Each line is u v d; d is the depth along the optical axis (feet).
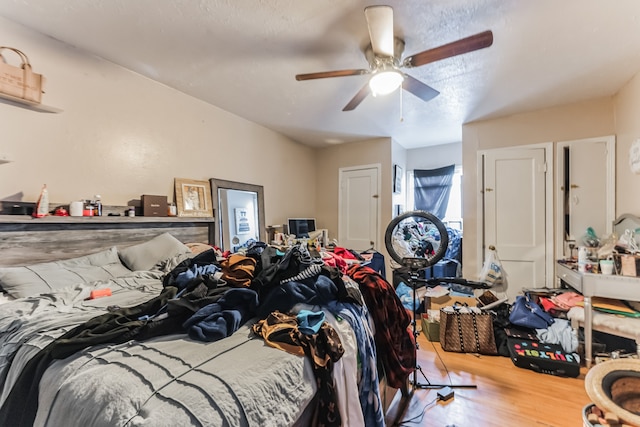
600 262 7.34
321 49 6.95
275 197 13.51
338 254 8.33
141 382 2.52
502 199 11.15
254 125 12.31
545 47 6.72
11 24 5.99
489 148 11.46
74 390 2.57
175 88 9.12
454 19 5.79
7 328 3.87
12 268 5.33
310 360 3.23
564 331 7.66
